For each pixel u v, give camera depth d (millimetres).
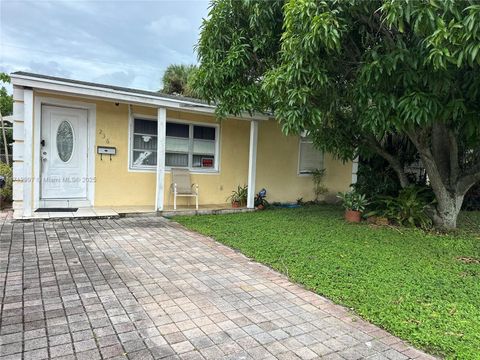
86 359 2270
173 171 8422
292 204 10148
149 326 2752
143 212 7305
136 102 7102
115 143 7766
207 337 2621
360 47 5062
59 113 7148
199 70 6633
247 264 4449
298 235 5938
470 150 7188
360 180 9133
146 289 3506
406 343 2623
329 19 3959
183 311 3047
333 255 4816
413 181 8750
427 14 3387
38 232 5543
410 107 4422
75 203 7430
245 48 6098
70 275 3789
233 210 8438
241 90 6402
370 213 7453
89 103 7363
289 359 2375
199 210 7941
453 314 3066
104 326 2719
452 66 4172
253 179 8766
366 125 5211
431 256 4949
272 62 6168
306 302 3340
